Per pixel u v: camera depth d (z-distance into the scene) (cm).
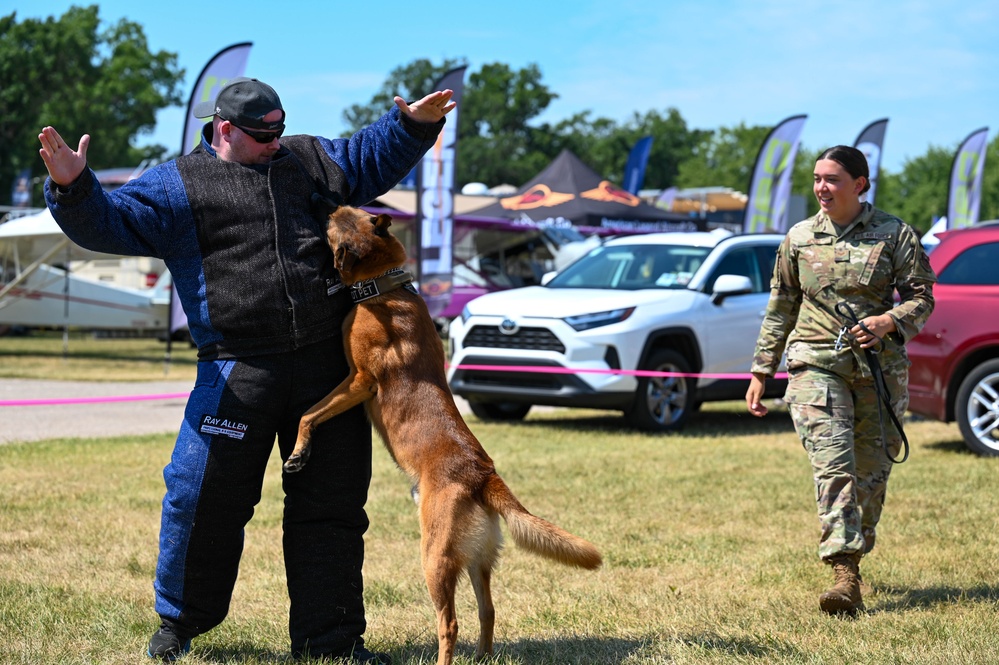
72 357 1870
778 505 609
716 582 445
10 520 556
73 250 1675
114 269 2694
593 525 558
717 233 1043
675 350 959
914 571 455
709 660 335
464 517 312
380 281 340
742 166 8406
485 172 7106
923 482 671
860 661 329
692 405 977
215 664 336
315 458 336
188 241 325
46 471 709
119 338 2653
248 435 327
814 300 417
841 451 399
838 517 394
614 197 2592
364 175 355
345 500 339
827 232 416
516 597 425
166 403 1178
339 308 339
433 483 317
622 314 901
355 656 337
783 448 844
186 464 328
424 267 1356
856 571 398
